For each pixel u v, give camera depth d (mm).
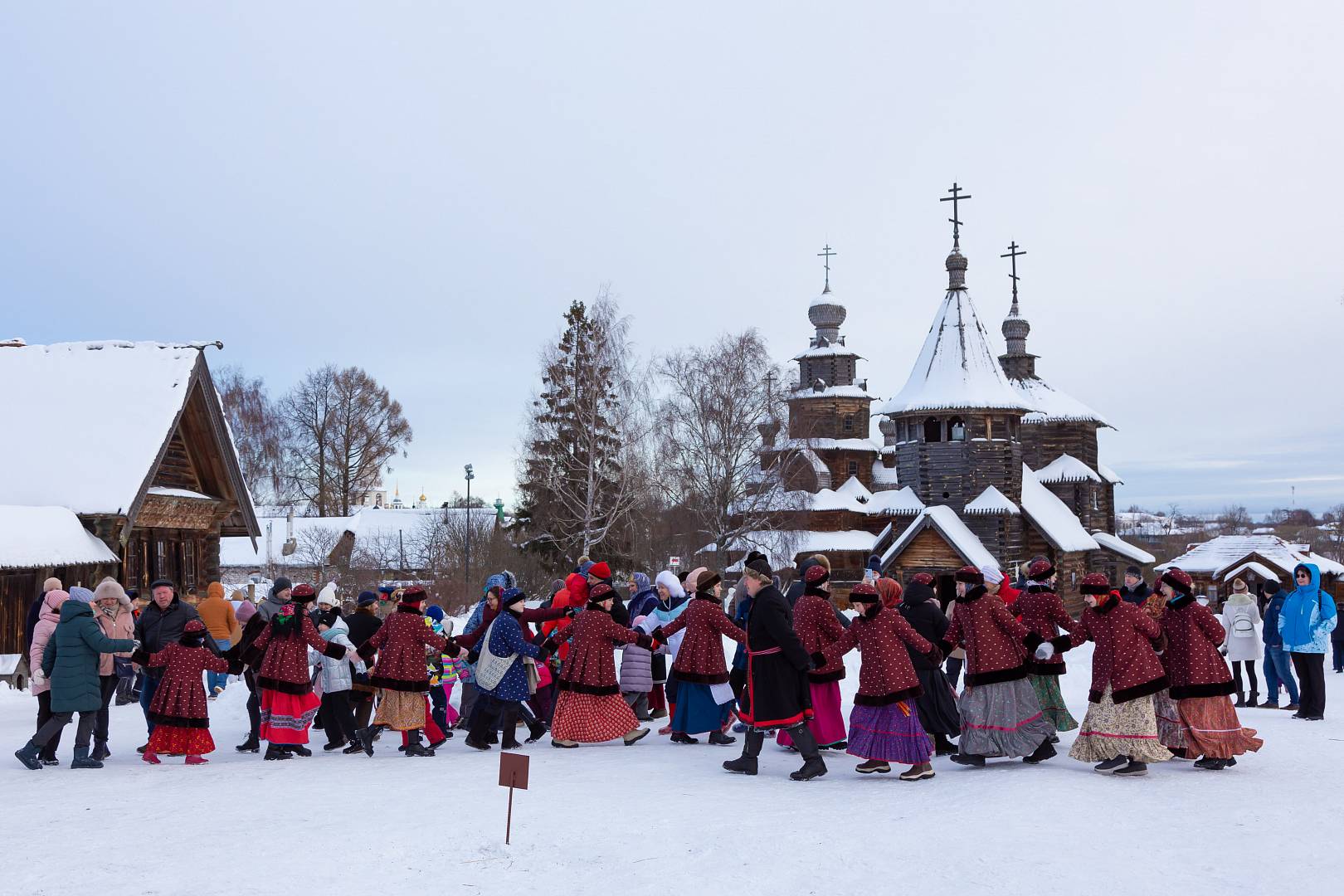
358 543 74562
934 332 56531
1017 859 7859
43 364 32562
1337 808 9711
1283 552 60500
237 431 77250
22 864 7777
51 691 13195
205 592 35188
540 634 16828
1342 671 28422
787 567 50438
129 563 31219
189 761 13633
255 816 9523
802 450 53531
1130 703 11586
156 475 31047
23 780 12117
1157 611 15750
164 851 8125
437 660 16125
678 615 17703
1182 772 11891
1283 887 7211
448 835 8484
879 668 11656
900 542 52594
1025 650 12531
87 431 30562
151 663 14188
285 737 14047
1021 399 56125
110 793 10938
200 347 32969
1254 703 19844
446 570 56531
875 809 9695
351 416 83562
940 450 54750
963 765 12617
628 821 9062
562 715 14688
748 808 9711
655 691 18125
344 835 8562
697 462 51125
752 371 52438
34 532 26859
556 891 7129
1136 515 190500
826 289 70250
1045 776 11516
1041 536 56469
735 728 16719
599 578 15125
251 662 14344
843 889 7176
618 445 51438
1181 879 7398
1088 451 65188
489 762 13242
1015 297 67625
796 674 11805
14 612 26875
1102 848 8203
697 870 7602
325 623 15320
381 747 15648
